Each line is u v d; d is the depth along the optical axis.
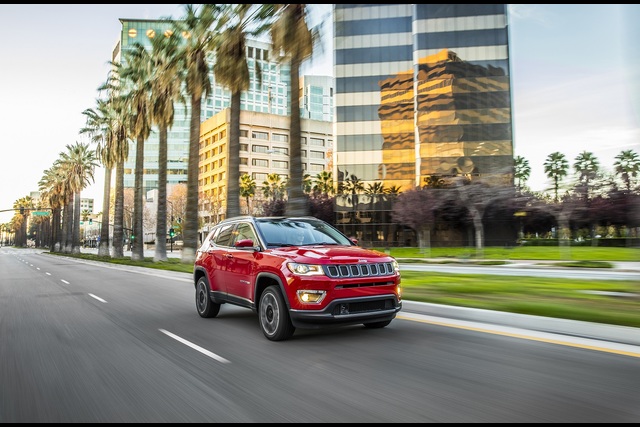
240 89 22.00
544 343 6.07
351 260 6.16
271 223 7.64
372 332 6.97
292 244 7.27
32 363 5.53
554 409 3.74
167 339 6.78
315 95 136.25
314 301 5.95
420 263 30.64
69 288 15.22
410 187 55.53
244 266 7.25
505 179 48.25
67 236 79.00
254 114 100.56
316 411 3.76
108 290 14.36
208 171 108.38
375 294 6.17
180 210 102.12
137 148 36.72
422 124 54.31
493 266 26.55
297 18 17.28
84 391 4.42
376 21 57.62
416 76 55.00
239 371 4.99
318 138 106.25
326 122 107.25
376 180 56.44
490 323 7.52
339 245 7.33
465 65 53.91
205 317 8.78
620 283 13.15
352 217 56.50
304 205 17.19
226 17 21.66
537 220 54.31
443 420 3.53
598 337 6.29
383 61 57.16
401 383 4.46
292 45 17.17
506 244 52.72
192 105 26.67
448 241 53.88
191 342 6.54
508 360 5.25
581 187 38.78
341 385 4.43
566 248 45.84
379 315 6.23
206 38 25.33
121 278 19.53
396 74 56.81
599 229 72.50
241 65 21.38
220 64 21.66
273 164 102.38
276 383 4.53
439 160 53.44
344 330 7.15
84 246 159.25
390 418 3.59
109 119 43.59
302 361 5.35
